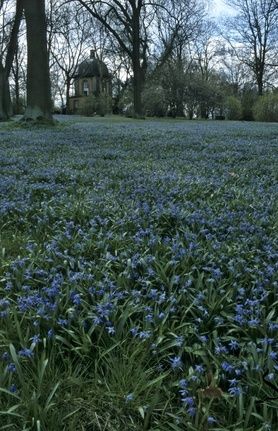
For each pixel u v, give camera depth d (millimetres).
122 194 6488
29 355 2586
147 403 2463
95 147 13578
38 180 7867
